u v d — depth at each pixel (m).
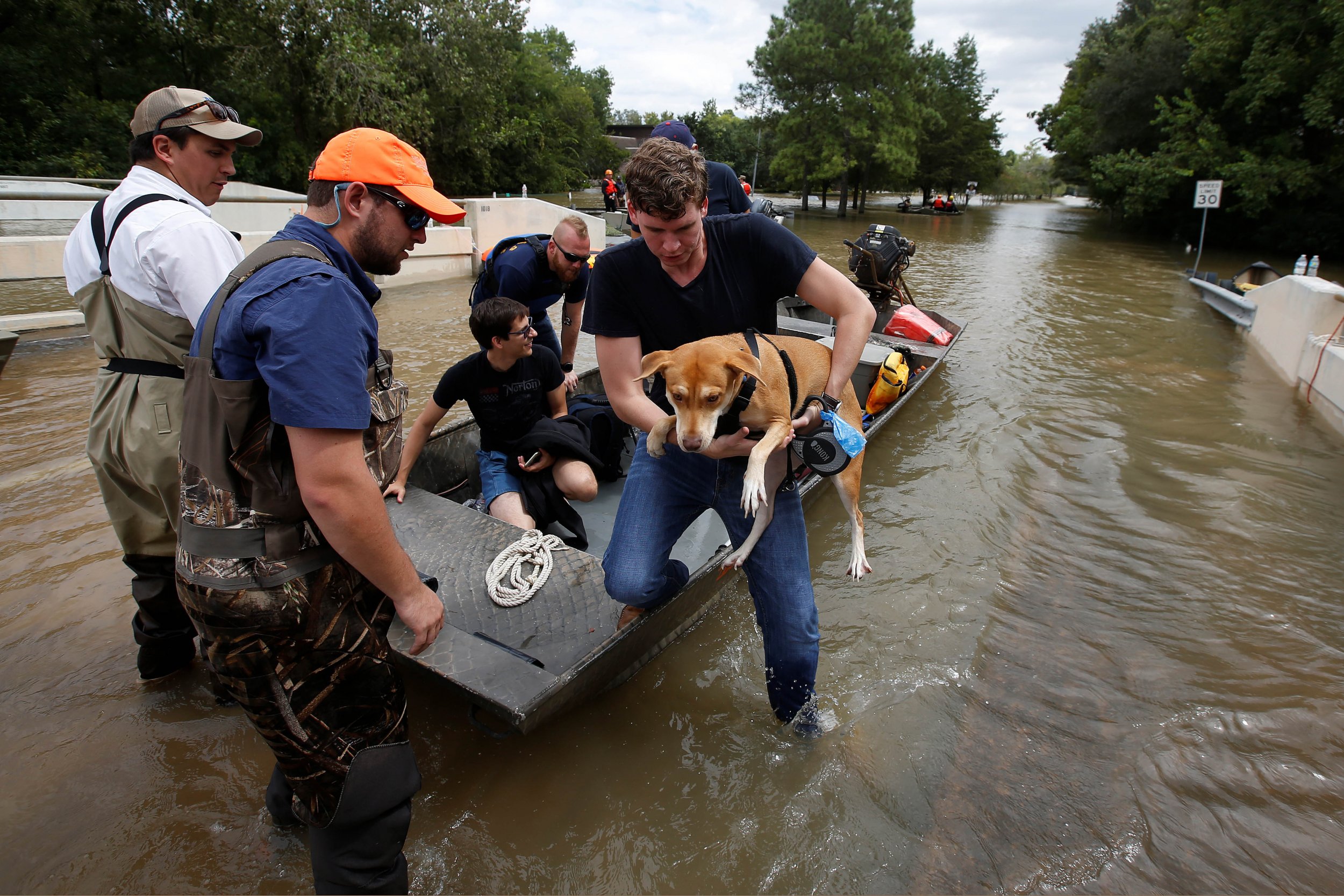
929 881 2.28
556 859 2.32
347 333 1.62
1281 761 2.79
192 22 21.66
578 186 46.25
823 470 2.43
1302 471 5.52
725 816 2.50
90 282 2.42
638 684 3.12
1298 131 23.39
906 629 3.54
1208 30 23.45
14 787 2.46
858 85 39.69
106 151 21.25
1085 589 3.93
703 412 2.23
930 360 6.71
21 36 21.48
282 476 1.64
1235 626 3.62
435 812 2.46
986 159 51.91
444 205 1.91
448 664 2.46
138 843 2.29
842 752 2.79
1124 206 27.09
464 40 26.86
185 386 1.66
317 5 21.12
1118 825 2.50
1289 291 8.75
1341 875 2.34
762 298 2.52
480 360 3.83
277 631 1.68
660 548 2.61
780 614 2.58
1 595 3.53
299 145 23.94
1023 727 2.94
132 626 3.03
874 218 37.47
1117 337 10.05
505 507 3.83
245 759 2.63
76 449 5.29
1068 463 5.57
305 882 2.20
